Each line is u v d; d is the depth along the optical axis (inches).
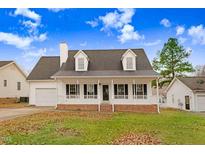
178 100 1423.5
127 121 665.6
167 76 1787.6
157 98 1042.7
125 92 1077.1
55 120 657.6
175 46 1754.4
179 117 815.1
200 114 997.8
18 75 1631.4
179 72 1750.7
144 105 1041.5
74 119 690.2
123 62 1094.4
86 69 1107.3
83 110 1051.3
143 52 1176.2
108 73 1073.5
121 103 1070.4
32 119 679.7
